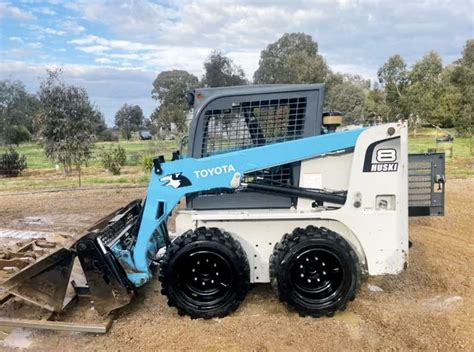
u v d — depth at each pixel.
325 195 4.19
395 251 4.14
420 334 3.78
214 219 4.21
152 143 27.55
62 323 3.96
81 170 18.89
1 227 7.95
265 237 4.28
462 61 43.94
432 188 4.86
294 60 37.84
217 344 3.70
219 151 4.28
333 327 3.92
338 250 3.97
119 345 3.76
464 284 4.80
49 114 16.48
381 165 4.06
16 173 18.14
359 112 31.97
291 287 4.05
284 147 4.11
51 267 4.02
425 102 35.66
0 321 4.05
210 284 4.18
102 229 4.42
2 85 34.03
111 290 3.99
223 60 26.53
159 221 4.27
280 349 3.60
